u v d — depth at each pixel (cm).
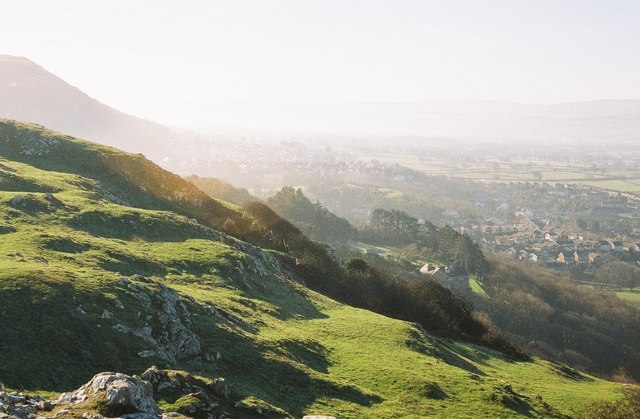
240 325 4412
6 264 3559
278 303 5900
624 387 8550
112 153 9094
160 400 2719
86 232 5447
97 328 3206
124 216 6197
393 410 3831
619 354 15588
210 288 5250
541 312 16750
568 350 14875
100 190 7469
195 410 2678
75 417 2070
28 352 2827
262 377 3669
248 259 6531
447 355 6309
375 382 4328
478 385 4934
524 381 6988
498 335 10269
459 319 10388
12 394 2270
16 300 3120
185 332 3656
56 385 2700
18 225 4850
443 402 4256
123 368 3050
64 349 2953
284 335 4631
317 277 8988
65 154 8550
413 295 10381
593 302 18900
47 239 4550
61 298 3291
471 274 19400
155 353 3294
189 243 6291
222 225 8944
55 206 5744
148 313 3606
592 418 5656
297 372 3900
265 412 3036
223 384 3077
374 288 9888
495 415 4291
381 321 6506
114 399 2183
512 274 19988
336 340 5259
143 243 5856
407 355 5334
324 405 3600
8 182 6262
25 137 8600
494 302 16725
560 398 6269
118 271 4534
